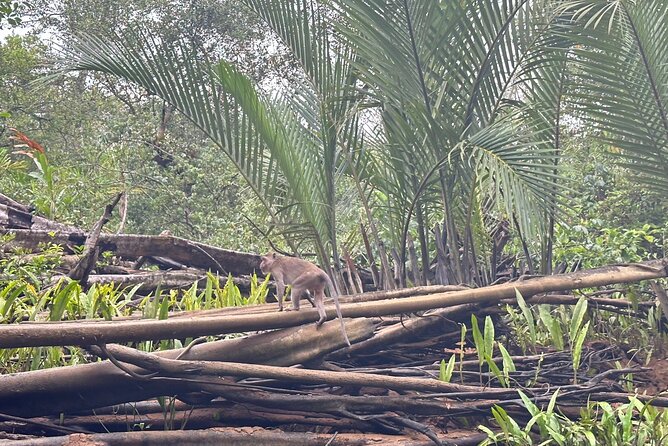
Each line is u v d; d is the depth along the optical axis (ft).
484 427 20.35
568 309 29.17
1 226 28.96
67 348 21.97
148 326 17.83
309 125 30.14
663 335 29.01
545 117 30.45
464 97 27.99
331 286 21.04
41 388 17.85
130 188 48.32
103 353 17.49
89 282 25.89
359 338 22.25
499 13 27.12
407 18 26.71
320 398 20.20
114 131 60.49
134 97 73.31
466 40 27.22
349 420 21.04
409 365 24.35
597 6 27.17
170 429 19.57
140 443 17.92
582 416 21.03
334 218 28.25
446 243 29.71
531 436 21.84
